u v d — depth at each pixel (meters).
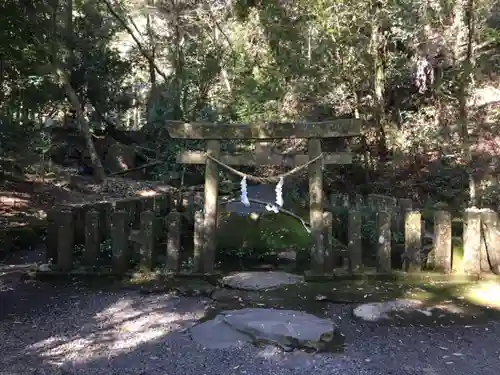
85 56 12.64
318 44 7.87
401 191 8.42
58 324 3.61
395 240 5.37
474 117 9.05
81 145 12.23
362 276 4.57
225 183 9.03
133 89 16.06
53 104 12.22
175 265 4.68
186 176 10.65
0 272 4.98
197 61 12.55
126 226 4.67
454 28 7.30
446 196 8.09
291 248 5.34
